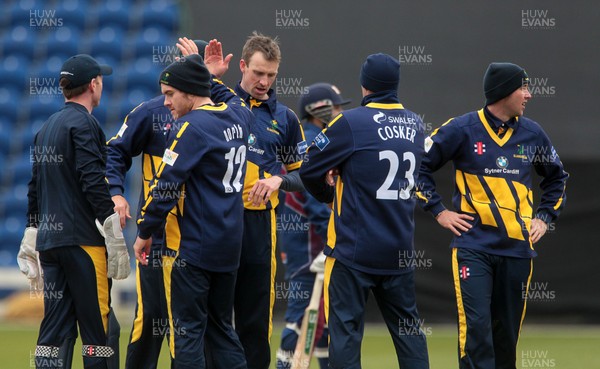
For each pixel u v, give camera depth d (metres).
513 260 20.89
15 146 54.19
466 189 21.23
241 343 21.75
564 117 45.69
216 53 21.30
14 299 44.50
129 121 21.38
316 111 26.70
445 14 47.31
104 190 19.91
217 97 20.80
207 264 18.95
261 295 21.78
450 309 40.53
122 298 45.97
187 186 18.97
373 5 47.72
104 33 59.09
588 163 40.66
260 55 21.34
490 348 20.44
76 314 20.41
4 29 59.75
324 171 19.45
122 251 20.08
